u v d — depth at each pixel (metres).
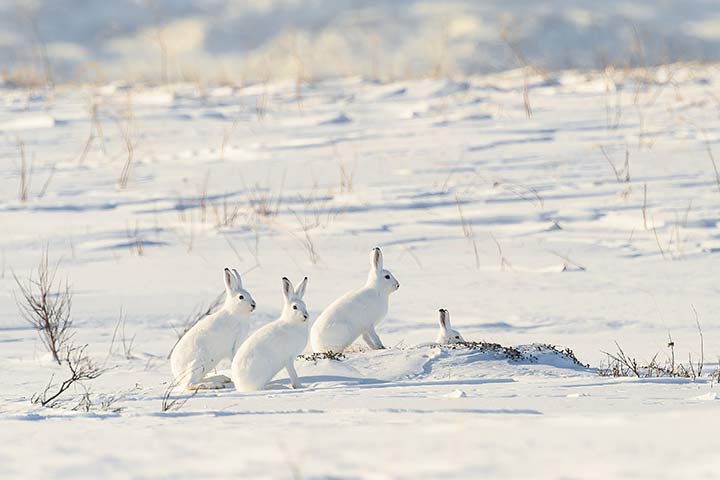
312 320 22.98
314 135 46.44
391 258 29.84
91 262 29.81
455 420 8.88
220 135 47.50
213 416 10.62
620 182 36.66
